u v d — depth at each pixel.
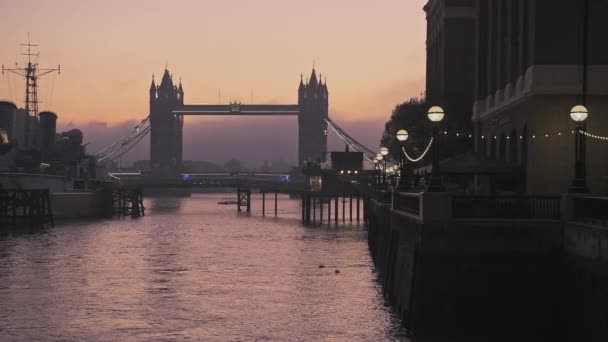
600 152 47.84
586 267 27.59
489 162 41.84
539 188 48.47
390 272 46.19
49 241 103.75
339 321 43.97
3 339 40.66
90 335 41.53
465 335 30.42
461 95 105.25
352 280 61.72
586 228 27.66
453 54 109.19
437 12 118.31
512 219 30.53
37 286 58.91
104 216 191.75
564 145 48.34
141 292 55.88
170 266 72.75
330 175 162.12
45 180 165.12
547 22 48.09
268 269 69.94
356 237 112.31
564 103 48.38
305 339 39.78
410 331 32.00
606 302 25.69
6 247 93.56
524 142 51.62
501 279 30.41
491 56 64.50
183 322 44.72
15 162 170.25
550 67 48.00
